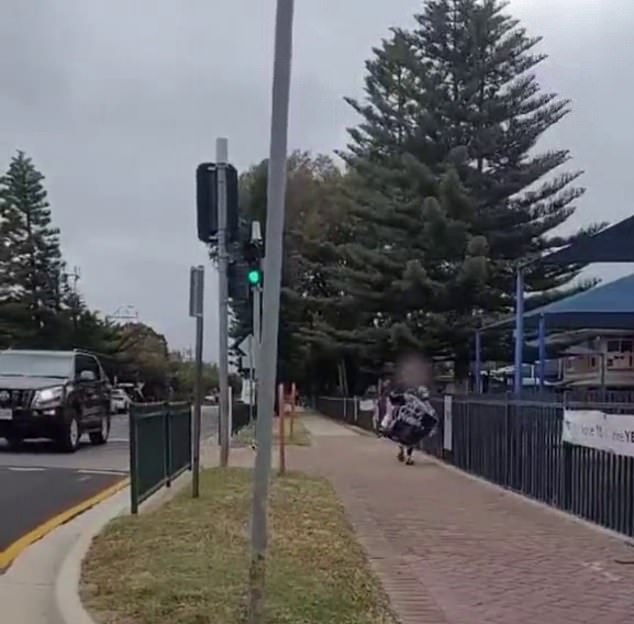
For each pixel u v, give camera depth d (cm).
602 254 1859
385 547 939
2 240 6706
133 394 6494
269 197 572
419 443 2183
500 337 3794
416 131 3978
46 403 2011
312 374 5991
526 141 3916
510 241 3822
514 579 798
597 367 3062
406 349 3938
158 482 1230
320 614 632
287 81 570
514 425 1427
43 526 1072
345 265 4534
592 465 1113
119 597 684
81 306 7731
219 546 852
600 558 889
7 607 720
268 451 571
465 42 3938
